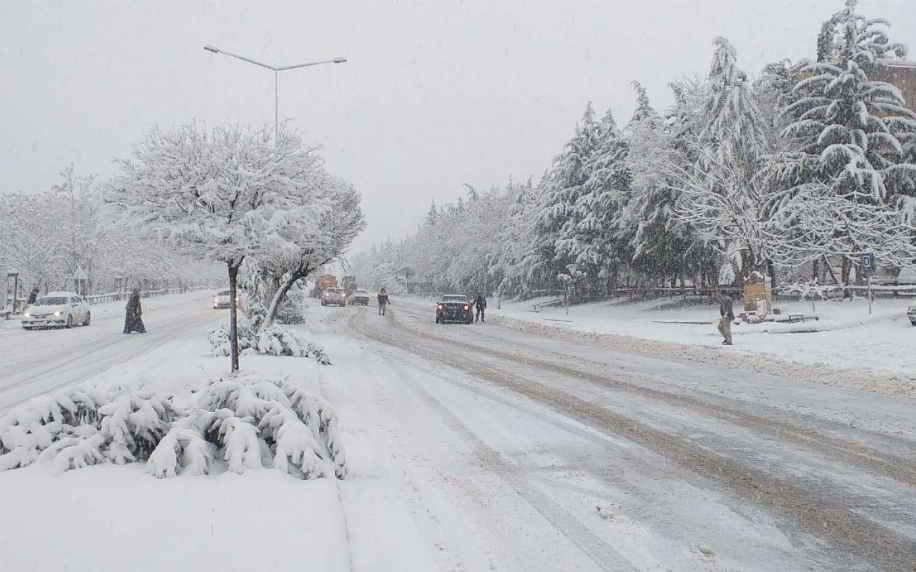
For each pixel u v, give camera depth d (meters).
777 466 7.11
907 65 52.56
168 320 35.34
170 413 6.27
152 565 3.55
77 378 13.78
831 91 35.56
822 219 32.19
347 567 3.86
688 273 42.97
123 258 62.59
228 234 10.20
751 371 15.10
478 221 71.88
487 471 6.93
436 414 10.12
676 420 9.60
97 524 4.09
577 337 25.42
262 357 15.08
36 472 5.13
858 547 4.88
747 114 35.25
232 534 4.04
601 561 4.61
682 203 37.91
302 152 11.32
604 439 8.43
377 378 14.14
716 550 4.83
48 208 49.12
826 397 11.45
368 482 6.34
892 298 31.95
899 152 34.19
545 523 5.36
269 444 6.11
